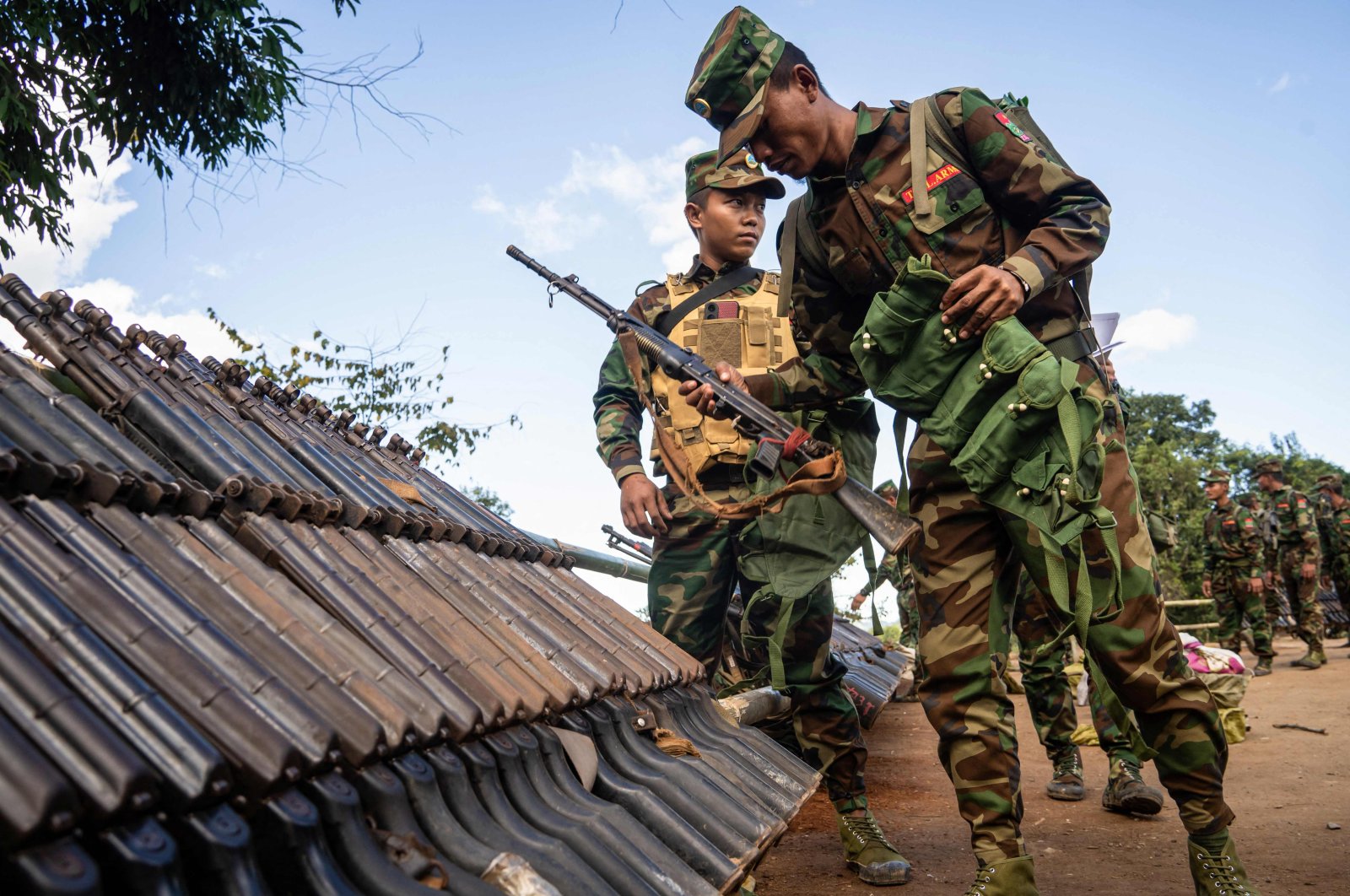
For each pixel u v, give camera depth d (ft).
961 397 8.40
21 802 2.80
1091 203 8.45
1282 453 144.56
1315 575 38.06
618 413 13.65
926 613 9.04
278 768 3.85
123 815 3.21
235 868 3.52
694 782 7.57
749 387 10.68
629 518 12.89
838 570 11.64
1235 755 20.22
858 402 11.84
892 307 8.46
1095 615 8.34
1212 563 38.70
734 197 13.35
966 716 8.72
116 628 4.08
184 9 25.73
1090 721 24.39
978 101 8.75
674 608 12.90
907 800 16.93
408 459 11.49
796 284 10.16
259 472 7.00
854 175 8.96
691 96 9.09
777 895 11.44
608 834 5.86
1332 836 13.26
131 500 5.30
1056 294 8.78
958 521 8.93
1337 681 32.30
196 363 8.93
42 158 23.06
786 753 9.98
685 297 13.55
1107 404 8.79
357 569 6.46
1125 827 14.29
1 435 4.77
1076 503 7.98
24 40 23.77
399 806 4.65
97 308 7.36
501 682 6.32
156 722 3.59
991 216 8.71
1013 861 8.39
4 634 3.43
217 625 4.81
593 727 7.33
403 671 5.64
